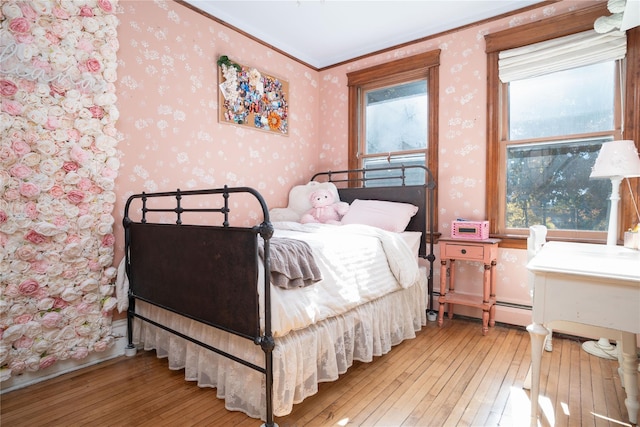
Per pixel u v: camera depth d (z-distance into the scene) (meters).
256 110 3.14
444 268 2.76
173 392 1.79
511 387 1.83
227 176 2.91
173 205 2.53
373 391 1.80
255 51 3.14
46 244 1.90
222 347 1.72
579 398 1.72
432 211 3.02
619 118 2.38
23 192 1.79
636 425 1.50
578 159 2.53
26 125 1.82
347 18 2.92
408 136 3.32
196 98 2.68
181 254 1.82
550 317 1.33
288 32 3.15
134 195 2.22
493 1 2.68
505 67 2.72
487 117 2.82
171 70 2.52
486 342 2.43
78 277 2.02
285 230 2.68
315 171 3.81
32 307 1.85
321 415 1.59
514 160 2.77
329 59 3.72
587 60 2.41
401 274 2.32
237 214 2.98
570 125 2.55
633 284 1.18
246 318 1.49
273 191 3.33
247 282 1.47
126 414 1.60
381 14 2.85
